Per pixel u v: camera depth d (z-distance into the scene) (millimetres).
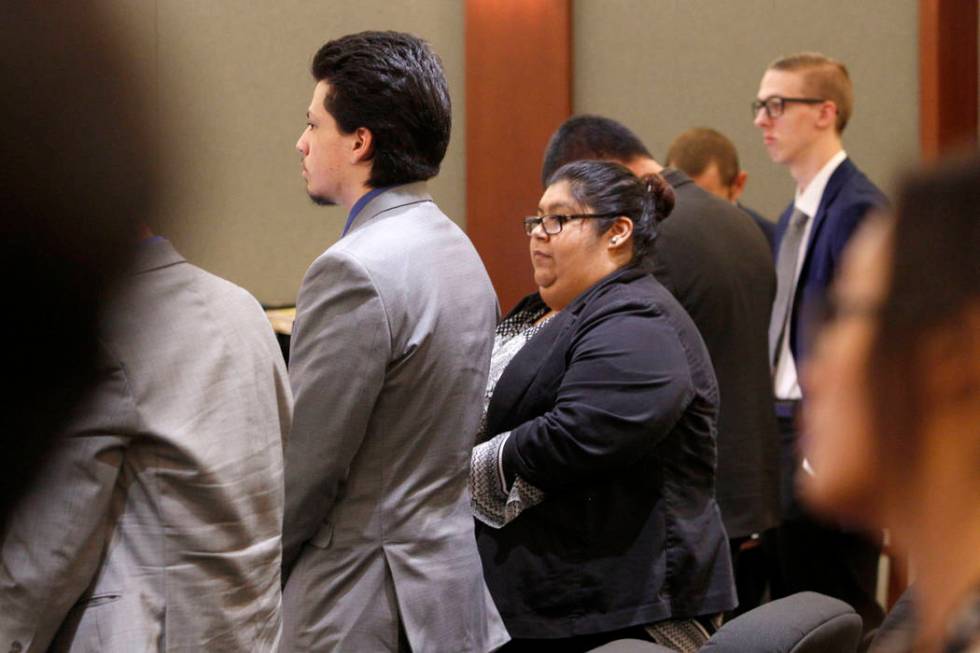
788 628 3971
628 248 6480
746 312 8094
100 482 3424
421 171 5516
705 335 7883
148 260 2029
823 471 925
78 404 1084
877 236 921
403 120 5418
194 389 3654
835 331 929
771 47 12109
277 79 12344
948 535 915
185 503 3645
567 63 12383
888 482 908
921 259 889
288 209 12453
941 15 11523
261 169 12297
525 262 12477
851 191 9328
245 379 3865
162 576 3629
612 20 12531
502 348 6676
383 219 5402
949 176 891
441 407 5293
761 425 8211
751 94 12180
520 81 12422
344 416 5090
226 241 12148
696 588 6059
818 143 9555
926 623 983
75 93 1011
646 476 6043
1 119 979
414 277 5219
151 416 3539
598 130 8164
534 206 12406
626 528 6004
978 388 875
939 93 11562
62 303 1024
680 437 6125
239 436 3789
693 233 7918
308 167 5586
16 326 999
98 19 1029
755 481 8094
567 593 5973
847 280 932
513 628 6008
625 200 6434
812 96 9508
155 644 3619
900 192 910
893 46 11797
